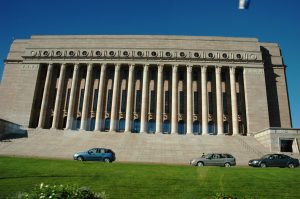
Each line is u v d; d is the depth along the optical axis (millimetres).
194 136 51688
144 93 61062
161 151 43781
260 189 17562
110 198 15031
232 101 60531
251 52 63781
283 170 25375
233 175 21531
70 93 61906
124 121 61594
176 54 63562
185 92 63219
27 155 39438
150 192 16312
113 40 65438
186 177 20328
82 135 52125
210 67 63312
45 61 64062
